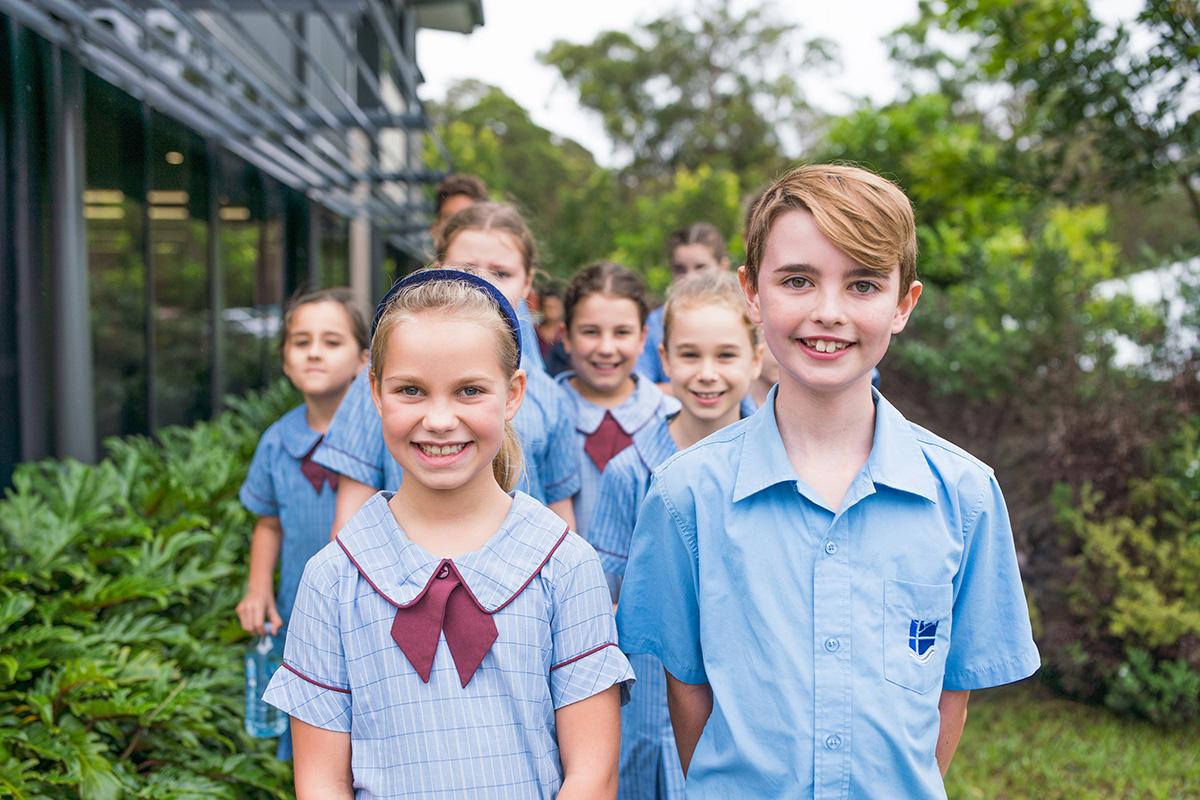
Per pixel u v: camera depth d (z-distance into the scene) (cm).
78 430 478
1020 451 600
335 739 177
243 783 336
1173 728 492
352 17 846
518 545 182
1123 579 502
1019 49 648
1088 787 424
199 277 692
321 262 1062
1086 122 633
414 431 177
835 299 171
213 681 349
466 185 436
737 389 302
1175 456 515
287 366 354
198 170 688
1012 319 609
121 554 369
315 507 339
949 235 937
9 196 442
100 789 276
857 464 185
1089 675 524
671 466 195
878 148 1262
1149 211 1680
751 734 175
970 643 186
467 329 177
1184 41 559
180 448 570
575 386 366
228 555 409
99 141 525
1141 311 571
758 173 3697
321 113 712
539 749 176
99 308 529
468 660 174
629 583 199
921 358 636
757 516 183
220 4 523
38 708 285
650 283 1742
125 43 481
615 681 181
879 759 171
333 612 178
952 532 182
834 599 176
